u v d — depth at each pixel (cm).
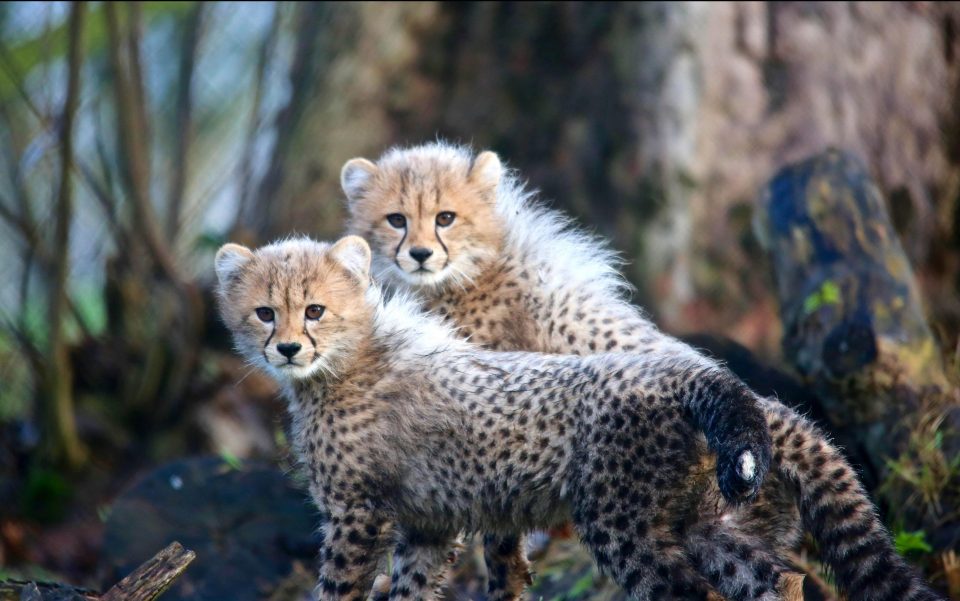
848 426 1045
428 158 1060
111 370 1623
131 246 1630
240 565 1067
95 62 1889
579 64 1532
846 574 741
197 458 1154
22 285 1592
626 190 1484
